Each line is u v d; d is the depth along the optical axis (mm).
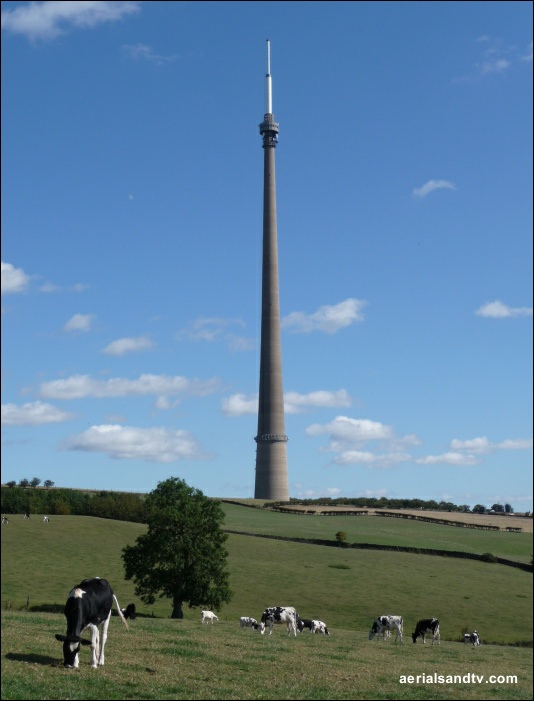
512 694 34969
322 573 116500
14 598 89250
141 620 63219
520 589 113938
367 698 29172
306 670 35219
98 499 160500
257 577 111062
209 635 49844
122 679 28219
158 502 86250
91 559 117250
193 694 26781
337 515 194125
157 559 83312
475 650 60688
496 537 169500
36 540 128875
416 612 96562
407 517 192750
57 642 36719
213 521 86688
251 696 27359
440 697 31219
